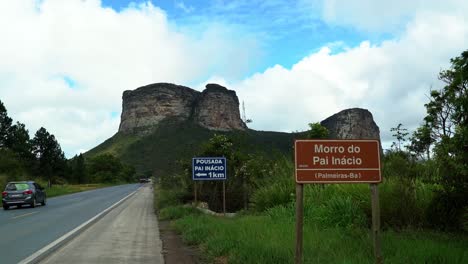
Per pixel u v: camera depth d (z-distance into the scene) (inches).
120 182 4977.9
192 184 955.3
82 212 925.2
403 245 292.8
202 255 377.1
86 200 1441.9
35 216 842.8
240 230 413.4
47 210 1006.4
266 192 627.5
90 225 657.0
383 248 289.1
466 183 321.1
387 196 385.4
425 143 385.4
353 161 259.0
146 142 5994.1
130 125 7042.3
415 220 377.1
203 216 617.9
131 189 2716.5
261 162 829.8
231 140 922.7
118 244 457.1
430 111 354.3
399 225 378.0
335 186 477.1
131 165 5472.4
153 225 646.5
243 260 304.8
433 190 348.2
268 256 295.1
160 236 519.8
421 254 263.6
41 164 3484.3
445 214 356.2
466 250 274.2
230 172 888.3
